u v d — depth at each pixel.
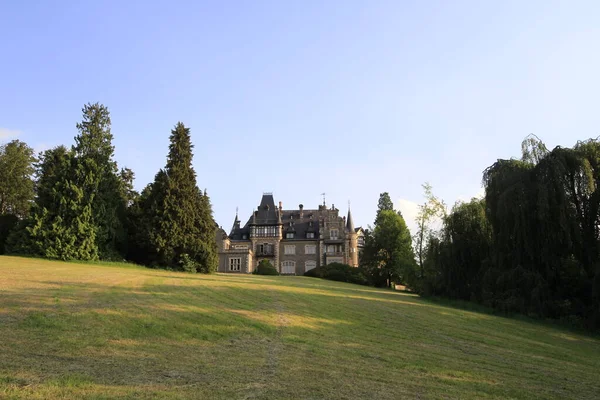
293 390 8.34
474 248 32.84
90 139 48.59
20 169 57.84
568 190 27.39
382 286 63.19
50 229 43.53
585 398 9.91
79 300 17.05
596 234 26.77
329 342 13.55
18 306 14.66
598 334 23.11
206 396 7.62
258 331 14.27
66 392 7.25
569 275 26.59
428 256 36.62
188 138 52.19
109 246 46.91
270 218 82.19
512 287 27.20
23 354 9.45
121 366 9.16
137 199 52.94
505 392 9.62
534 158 29.48
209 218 51.59
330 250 79.62
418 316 21.97
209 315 16.11
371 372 10.26
